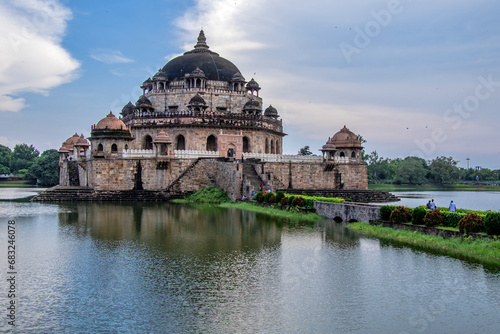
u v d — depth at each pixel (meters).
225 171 65.06
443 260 26.59
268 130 86.69
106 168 66.31
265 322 18.16
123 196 65.88
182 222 42.50
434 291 21.45
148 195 65.88
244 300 20.42
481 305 19.81
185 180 67.38
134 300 20.47
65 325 18.00
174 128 80.88
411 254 28.14
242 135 77.75
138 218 45.31
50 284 22.72
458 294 21.05
